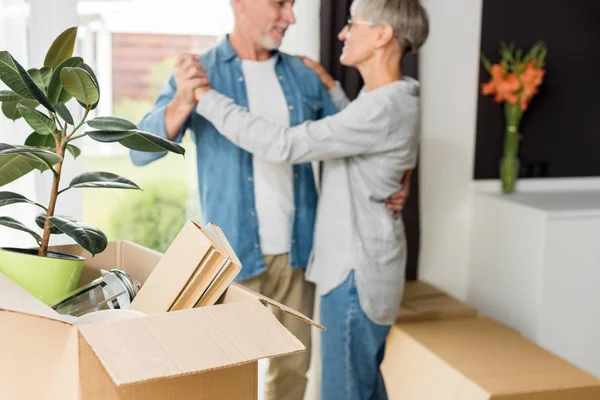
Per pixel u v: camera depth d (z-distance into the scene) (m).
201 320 1.08
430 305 3.06
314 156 2.25
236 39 2.40
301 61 2.55
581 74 3.53
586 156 3.60
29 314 1.02
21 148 1.20
